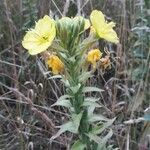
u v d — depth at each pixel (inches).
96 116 10.4
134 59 18.2
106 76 18.6
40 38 9.0
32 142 15.9
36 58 17.6
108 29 9.5
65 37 9.4
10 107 17.8
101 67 10.4
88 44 9.5
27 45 9.0
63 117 16.2
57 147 16.6
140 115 16.9
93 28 9.6
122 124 16.2
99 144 10.7
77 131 10.2
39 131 16.8
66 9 16.5
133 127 16.4
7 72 18.3
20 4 19.9
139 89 16.4
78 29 9.4
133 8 19.5
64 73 9.8
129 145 16.0
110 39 9.5
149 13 18.2
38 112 14.8
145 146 15.6
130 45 18.9
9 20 18.1
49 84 17.1
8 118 16.4
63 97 10.3
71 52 9.6
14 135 16.5
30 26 19.6
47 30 9.0
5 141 16.6
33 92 16.4
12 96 18.2
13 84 18.2
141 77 17.3
